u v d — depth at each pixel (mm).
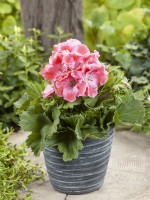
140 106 1111
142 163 1306
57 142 1069
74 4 1712
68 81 1058
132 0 2023
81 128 1070
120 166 1290
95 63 1062
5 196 1089
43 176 1220
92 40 2033
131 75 1671
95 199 1130
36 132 1084
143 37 1808
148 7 2098
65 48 1079
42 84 1139
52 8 1701
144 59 1690
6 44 1587
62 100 1071
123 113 1109
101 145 1099
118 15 2033
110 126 1111
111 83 1101
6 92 1570
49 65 1072
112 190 1173
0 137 1275
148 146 1403
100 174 1138
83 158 1095
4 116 1556
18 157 1211
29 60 1617
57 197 1139
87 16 2062
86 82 1056
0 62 1554
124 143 1420
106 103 1096
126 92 1122
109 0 2037
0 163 1144
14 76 1572
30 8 1716
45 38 1724
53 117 1063
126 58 1667
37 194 1157
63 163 1101
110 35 1986
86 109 1084
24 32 1753
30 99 1122
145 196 1152
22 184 1146
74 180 1122
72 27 1725
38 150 1075
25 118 1084
